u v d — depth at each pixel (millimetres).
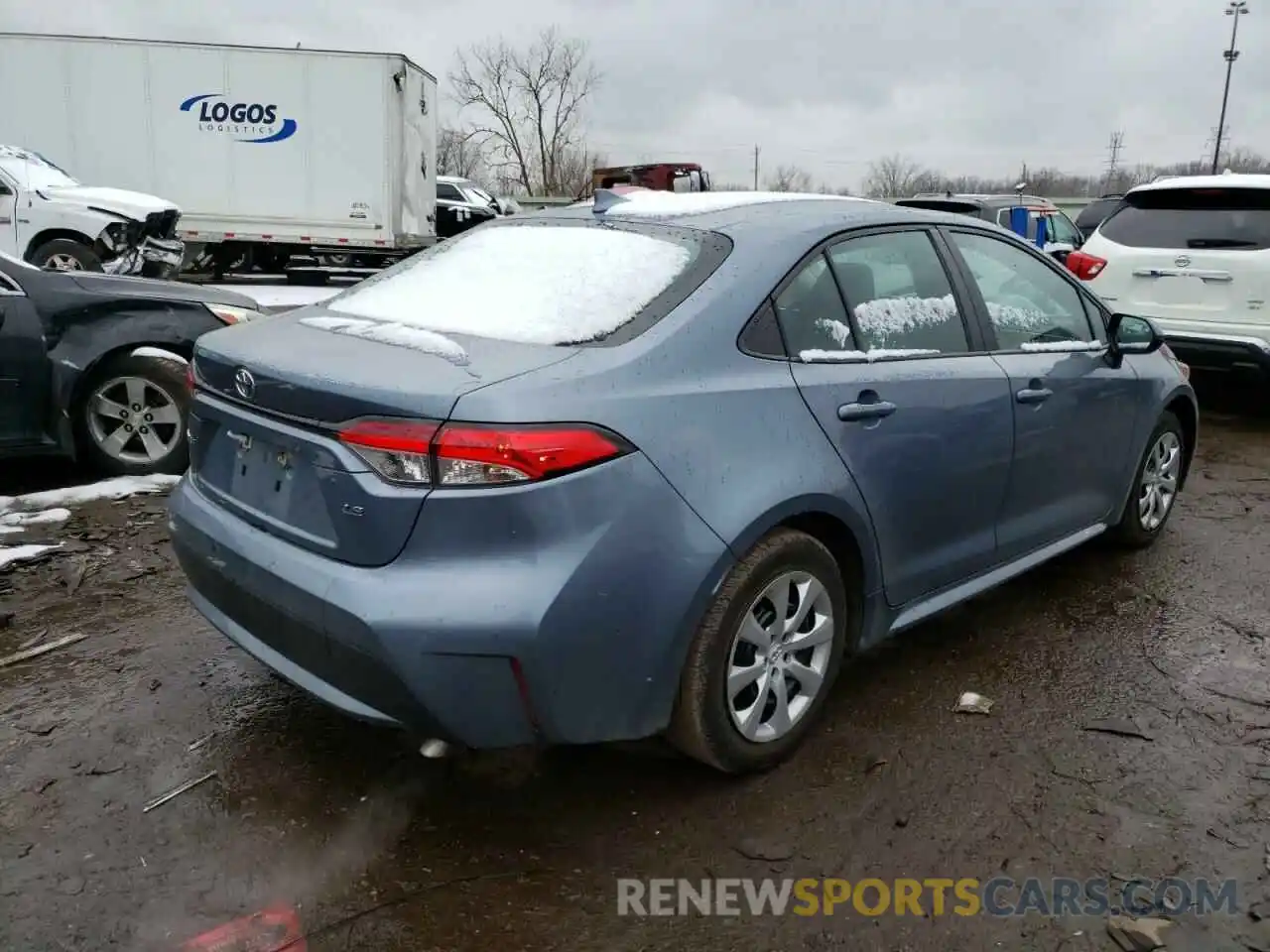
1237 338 7086
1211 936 2357
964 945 2332
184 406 5535
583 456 2375
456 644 2332
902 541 3229
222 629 2885
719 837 2686
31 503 5102
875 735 3188
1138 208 7777
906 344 3283
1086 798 2881
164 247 13164
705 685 2678
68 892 2426
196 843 2615
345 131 16406
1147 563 4746
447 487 2328
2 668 3486
